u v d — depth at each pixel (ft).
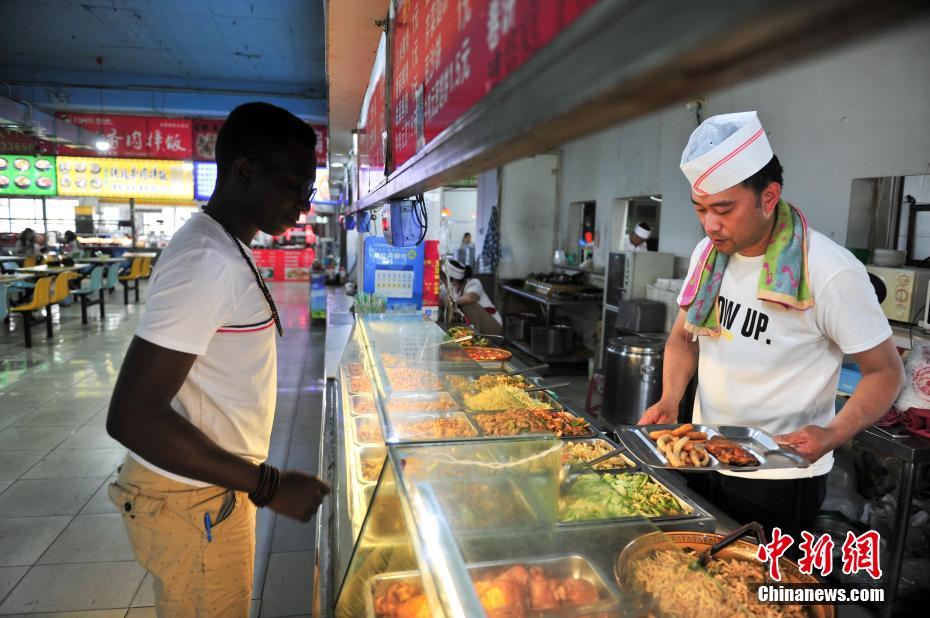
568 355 22.09
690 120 16.46
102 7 24.73
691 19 0.81
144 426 3.33
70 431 14.57
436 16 2.88
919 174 9.95
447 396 7.32
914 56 9.91
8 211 53.06
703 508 5.80
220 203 4.24
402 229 6.64
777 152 13.05
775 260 4.97
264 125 4.04
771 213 4.82
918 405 7.84
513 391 8.43
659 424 5.44
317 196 38.93
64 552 9.35
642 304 16.15
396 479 4.33
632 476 6.55
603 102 1.06
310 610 8.05
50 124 29.94
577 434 7.70
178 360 3.50
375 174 7.73
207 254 3.79
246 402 4.33
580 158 24.36
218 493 4.35
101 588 8.48
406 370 8.21
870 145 10.79
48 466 12.52
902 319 9.42
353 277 25.98
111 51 30.76
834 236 11.68
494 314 17.66
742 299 5.36
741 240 4.81
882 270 9.73
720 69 0.87
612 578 3.86
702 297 5.64
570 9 1.18
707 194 4.66
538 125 1.29
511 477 4.46
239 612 4.71
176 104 36.09
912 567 8.12
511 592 3.57
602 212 22.34
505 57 1.65
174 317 3.50
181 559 4.32
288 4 24.18
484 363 10.78
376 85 7.73
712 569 4.23
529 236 27.04
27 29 27.48
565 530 4.39
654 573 3.99
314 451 13.50
